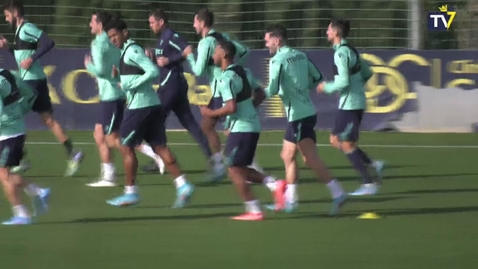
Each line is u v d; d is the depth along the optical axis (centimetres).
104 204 3559
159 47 4197
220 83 3106
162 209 3450
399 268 2538
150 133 3491
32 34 4238
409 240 2892
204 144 4203
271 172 4472
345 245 2816
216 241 2866
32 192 3158
